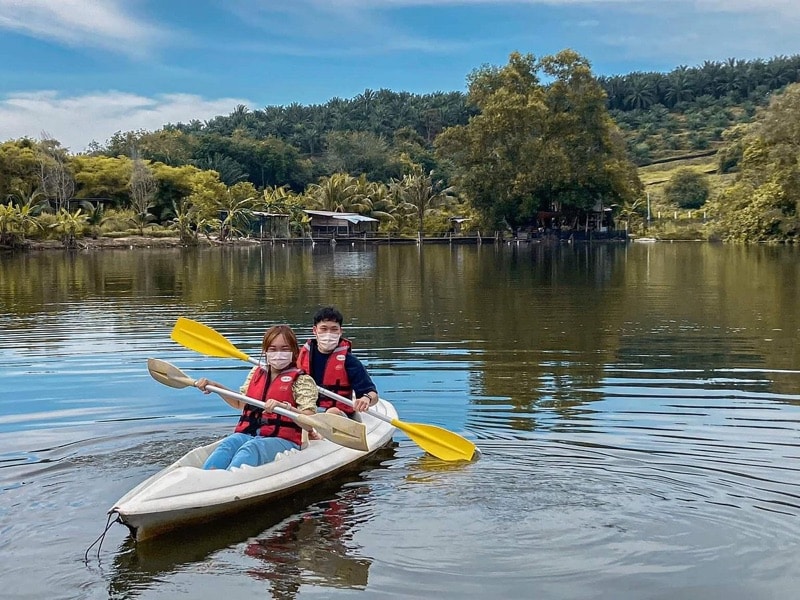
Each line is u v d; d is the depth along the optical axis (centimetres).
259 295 1853
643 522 466
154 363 599
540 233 6306
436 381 855
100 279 2377
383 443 624
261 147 10162
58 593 396
